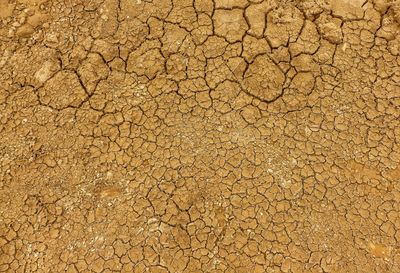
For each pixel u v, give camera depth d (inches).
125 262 62.5
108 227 63.8
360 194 64.0
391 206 63.7
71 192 65.7
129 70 69.7
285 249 62.1
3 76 71.1
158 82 68.9
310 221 62.9
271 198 63.8
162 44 70.3
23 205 65.7
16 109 69.6
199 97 68.0
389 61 69.1
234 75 68.6
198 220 63.4
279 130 66.4
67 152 67.2
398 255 62.1
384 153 65.6
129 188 65.1
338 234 62.5
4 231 65.1
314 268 61.5
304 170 64.7
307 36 69.8
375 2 71.1
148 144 66.6
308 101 67.5
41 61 71.1
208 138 66.3
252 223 63.0
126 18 71.7
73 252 63.4
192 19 70.9
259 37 69.8
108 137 67.3
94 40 71.2
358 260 61.8
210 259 62.1
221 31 70.2
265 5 70.9
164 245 62.8
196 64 69.2
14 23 73.5
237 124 66.8
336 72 68.5
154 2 72.0
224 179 64.7
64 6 73.4
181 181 64.8
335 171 64.7
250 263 61.8
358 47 69.6
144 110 68.0
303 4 70.9
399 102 67.5
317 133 66.2
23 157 67.6
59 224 64.6
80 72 69.9
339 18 70.5
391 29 70.3
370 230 62.8
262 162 65.1
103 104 68.6
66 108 68.8
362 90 67.9
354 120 66.7
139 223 63.6
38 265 63.5
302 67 68.6
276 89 67.9
